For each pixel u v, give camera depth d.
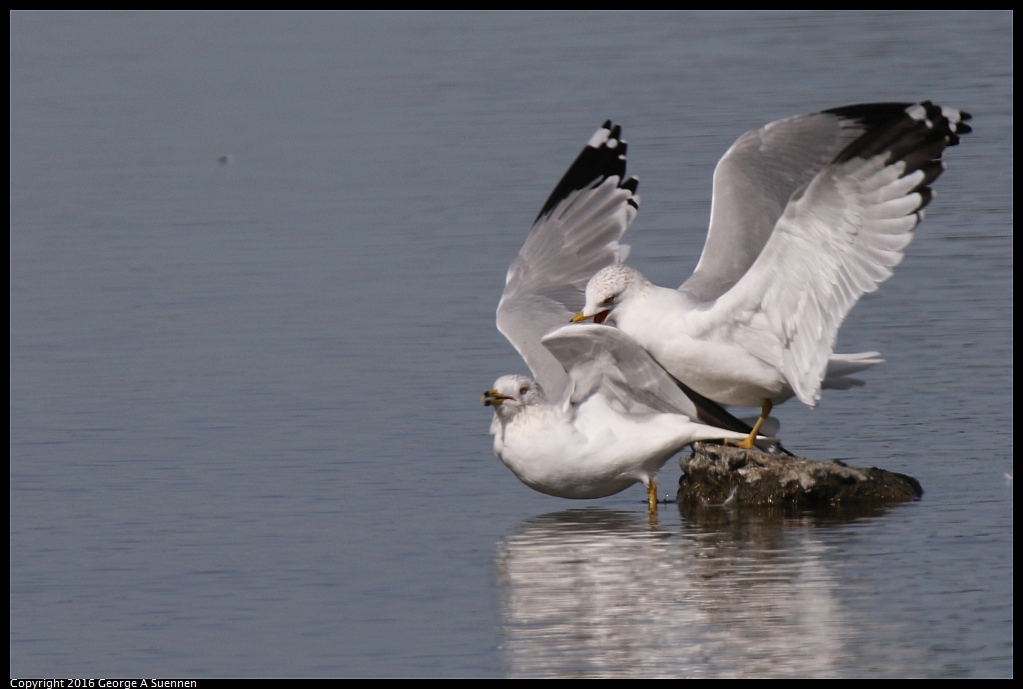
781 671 10.63
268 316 21.22
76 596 12.44
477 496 14.74
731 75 35.22
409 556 13.13
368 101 35.50
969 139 28.69
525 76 36.78
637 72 36.31
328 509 14.38
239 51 42.03
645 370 14.55
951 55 35.41
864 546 12.97
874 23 39.62
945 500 14.05
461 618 11.72
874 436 15.91
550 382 15.21
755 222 15.95
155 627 11.78
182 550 13.37
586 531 13.77
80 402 17.92
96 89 38.31
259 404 17.64
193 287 22.86
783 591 11.99
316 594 12.30
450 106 34.34
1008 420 16.17
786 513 14.06
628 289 14.70
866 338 18.98
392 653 11.17
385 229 25.39
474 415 17.03
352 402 17.58
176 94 37.50
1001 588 11.88
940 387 17.22
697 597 11.94
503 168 28.72
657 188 26.34
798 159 16.27
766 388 14.52
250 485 15.06
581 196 17.33
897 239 13.33
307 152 31.30
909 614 11.45
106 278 23.55
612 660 10.86
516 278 16.98
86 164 31.36
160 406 17.69
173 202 28.14
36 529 13.98
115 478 15.35
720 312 14.23
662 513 14.34
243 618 11.89
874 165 13.10
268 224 26.28
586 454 14.14
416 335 20.00
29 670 11.16
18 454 16.20
